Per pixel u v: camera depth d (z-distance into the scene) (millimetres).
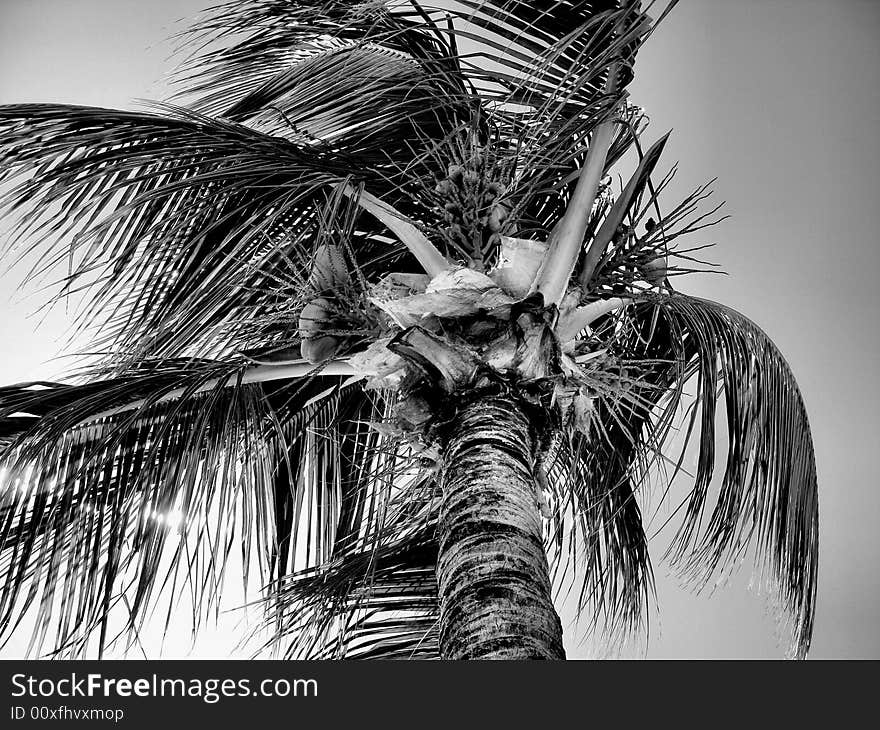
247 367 3740
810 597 3695
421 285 3463
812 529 3713
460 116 4055
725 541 3570
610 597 4391
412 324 3279
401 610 4285
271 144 3662
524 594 2627
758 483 3609
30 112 3434
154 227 3619
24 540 3365
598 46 3754
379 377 3451
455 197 3664
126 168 3506
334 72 4078
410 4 3984
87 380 3943
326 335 3561
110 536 3414
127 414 3648
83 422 3588
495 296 3246
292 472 4395
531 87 3953
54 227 3398
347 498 4516
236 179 3596
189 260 3672
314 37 4195
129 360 3789
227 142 3578
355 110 4125
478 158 3723
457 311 3256
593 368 3600
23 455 3426
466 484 2904
